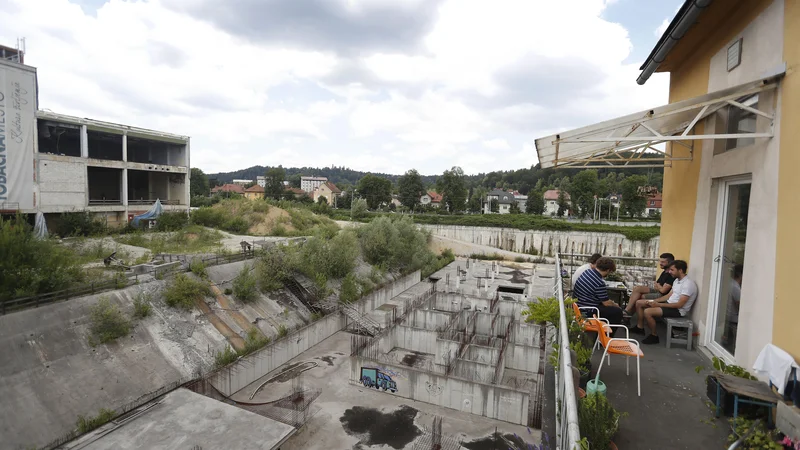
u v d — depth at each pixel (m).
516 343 24.53
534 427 17.02
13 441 13.20
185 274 23.39
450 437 16.38
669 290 8.45
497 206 98.50
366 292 32.72
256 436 13.48
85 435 13.52
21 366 14.95
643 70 9.96
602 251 58.41
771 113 5.52
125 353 17.62
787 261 4.95
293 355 23.36
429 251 51.91
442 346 22.38
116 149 47.53
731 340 6.74
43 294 17.14
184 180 49.06
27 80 33.81
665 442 4.68
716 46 7.42
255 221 50.12
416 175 87.38
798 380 4.47
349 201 90.81
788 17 5.17
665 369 6.55
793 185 4.92
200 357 19.48
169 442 13.12
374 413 18.03
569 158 9.52
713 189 7.43
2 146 32.59
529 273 49.25
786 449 4.20
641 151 8.83
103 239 32.59
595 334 8.01
